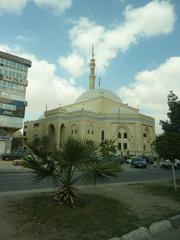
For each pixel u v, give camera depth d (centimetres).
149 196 1236
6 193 1158
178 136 1623
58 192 914
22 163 891
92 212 820
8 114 6175
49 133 9138
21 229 650
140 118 8394
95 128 8575
